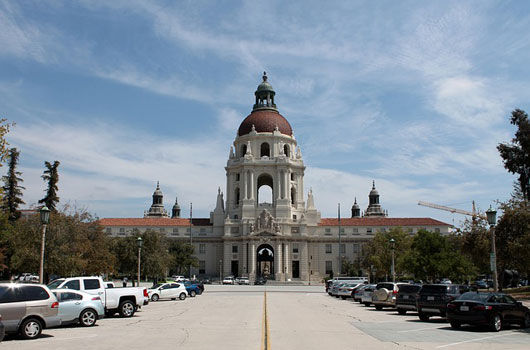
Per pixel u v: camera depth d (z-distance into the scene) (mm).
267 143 138375
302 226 131125
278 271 125375
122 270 80875
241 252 129000
